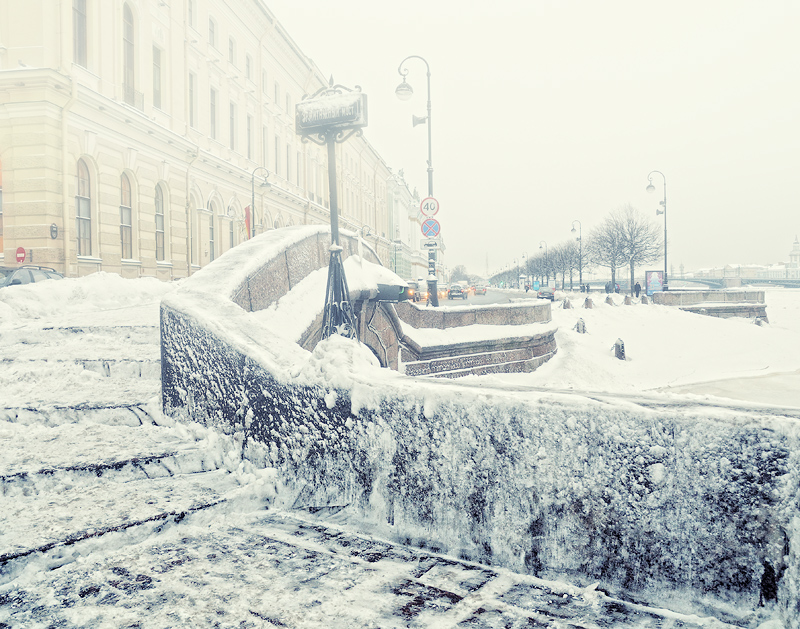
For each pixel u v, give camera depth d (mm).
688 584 2141
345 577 2447
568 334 22688
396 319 10094
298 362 3590
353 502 3127
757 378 17891
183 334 4125
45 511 2850
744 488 2053
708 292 36375
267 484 3348
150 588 2293
